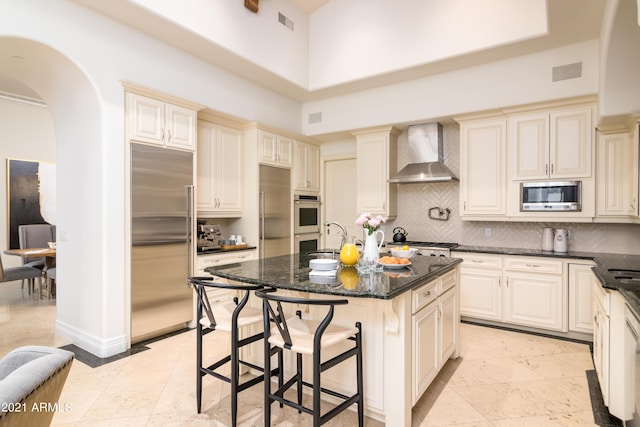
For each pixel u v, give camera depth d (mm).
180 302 3564
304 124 5539
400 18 4207
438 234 4781
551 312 3510
